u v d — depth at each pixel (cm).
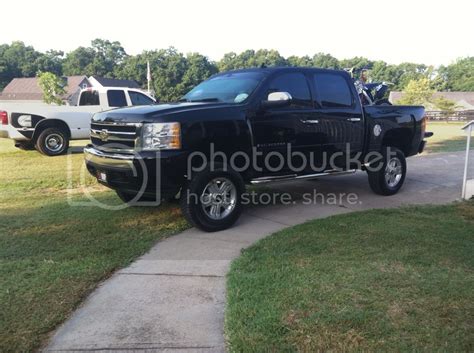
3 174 905
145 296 376
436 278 389
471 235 508
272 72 590
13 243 496
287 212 635
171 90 6391
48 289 384
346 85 665
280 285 380
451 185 822
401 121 737
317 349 291
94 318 341
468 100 7638
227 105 539
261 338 304
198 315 345
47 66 9400
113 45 9862
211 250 482
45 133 1166
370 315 327
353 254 452
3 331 319
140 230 549
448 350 288
